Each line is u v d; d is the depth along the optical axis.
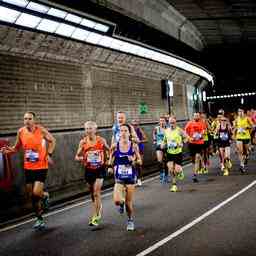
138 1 19.66
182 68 28.69
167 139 14.32
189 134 16.56
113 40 17.69
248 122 18.61
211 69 39.16
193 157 16.56
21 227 9.84
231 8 22.81
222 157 18.70
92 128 9.71
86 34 15.70
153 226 9.38
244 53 37.50
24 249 7.99
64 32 14.51
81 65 17.58
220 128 18.02
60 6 13.01
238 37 32.53
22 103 13.83
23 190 12.17
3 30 12.16
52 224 10.01
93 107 18.55
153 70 24.77
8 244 8.39
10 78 13.30
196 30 29.77
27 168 9.66
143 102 24.20
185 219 9.93
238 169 19.50
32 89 14.38
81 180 15.63
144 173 20.03
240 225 9.12
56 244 8.23
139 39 20.75
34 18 12.77
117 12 17.67
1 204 11.12
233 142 40.12
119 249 7.71
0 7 11.32
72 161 15.21
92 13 15.45
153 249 7.61
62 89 16.20
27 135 9.66
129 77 22.39
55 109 15.69
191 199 12.54
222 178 16.84
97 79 19.00
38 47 14.20
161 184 16.17
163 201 12.44
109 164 9.34
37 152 9.62
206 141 18.69
